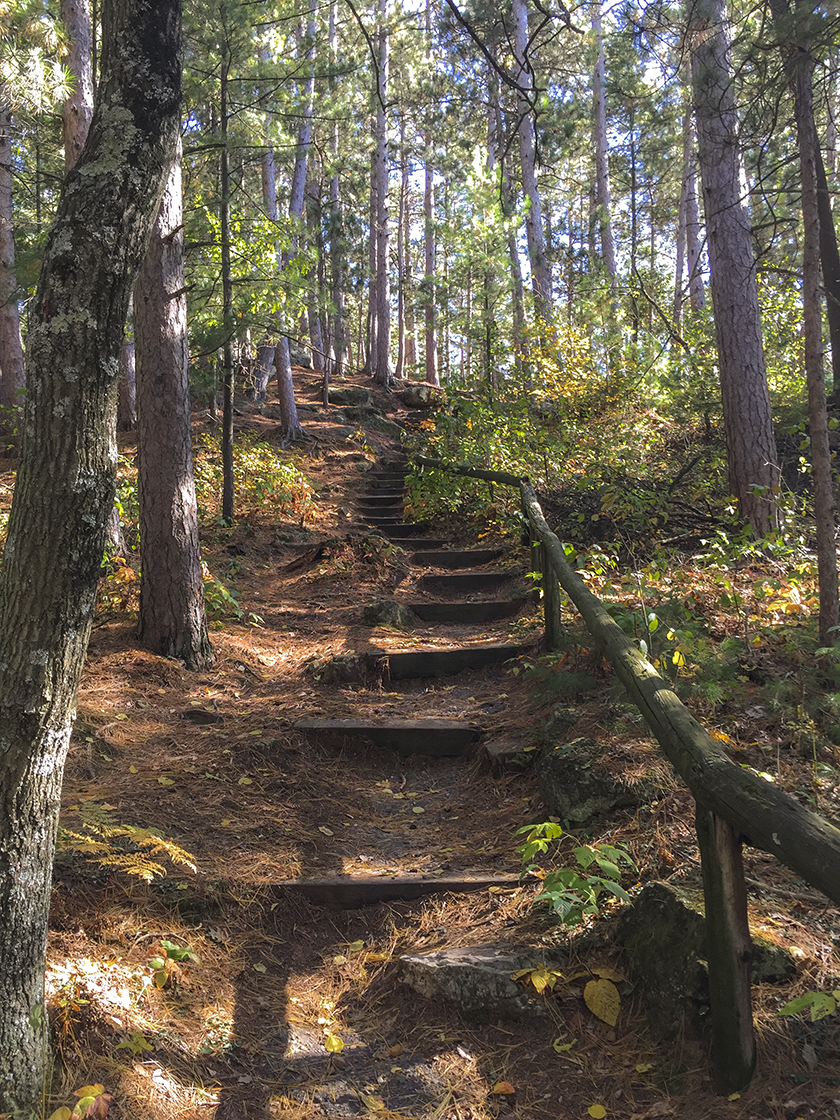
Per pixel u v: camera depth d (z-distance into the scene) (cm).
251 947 286
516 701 477
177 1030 238
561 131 1759
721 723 365
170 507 527
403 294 3016
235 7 835
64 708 192
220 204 874
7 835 184
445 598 720
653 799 323
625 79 1945
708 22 584
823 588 423
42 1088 194
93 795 346
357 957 290
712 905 213
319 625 662
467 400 1129
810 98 445
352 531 1030
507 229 1442
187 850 322
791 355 1040
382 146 2056
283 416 1461
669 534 713
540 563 556
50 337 183
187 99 901
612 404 1091
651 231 2992
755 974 230
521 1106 223
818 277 438
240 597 729
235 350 1511
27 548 183
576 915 269
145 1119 204
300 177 1577
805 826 176
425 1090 230
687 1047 227
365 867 337
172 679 500
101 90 195
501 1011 252
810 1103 199
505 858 332
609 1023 242
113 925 267
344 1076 236
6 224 1168
